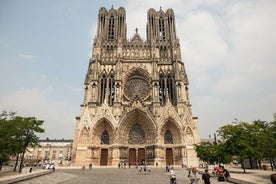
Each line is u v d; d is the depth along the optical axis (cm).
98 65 7931
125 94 7900
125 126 7125
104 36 8756
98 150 6794
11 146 4159
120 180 3212
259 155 4134
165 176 3831
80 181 3094
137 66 8169
